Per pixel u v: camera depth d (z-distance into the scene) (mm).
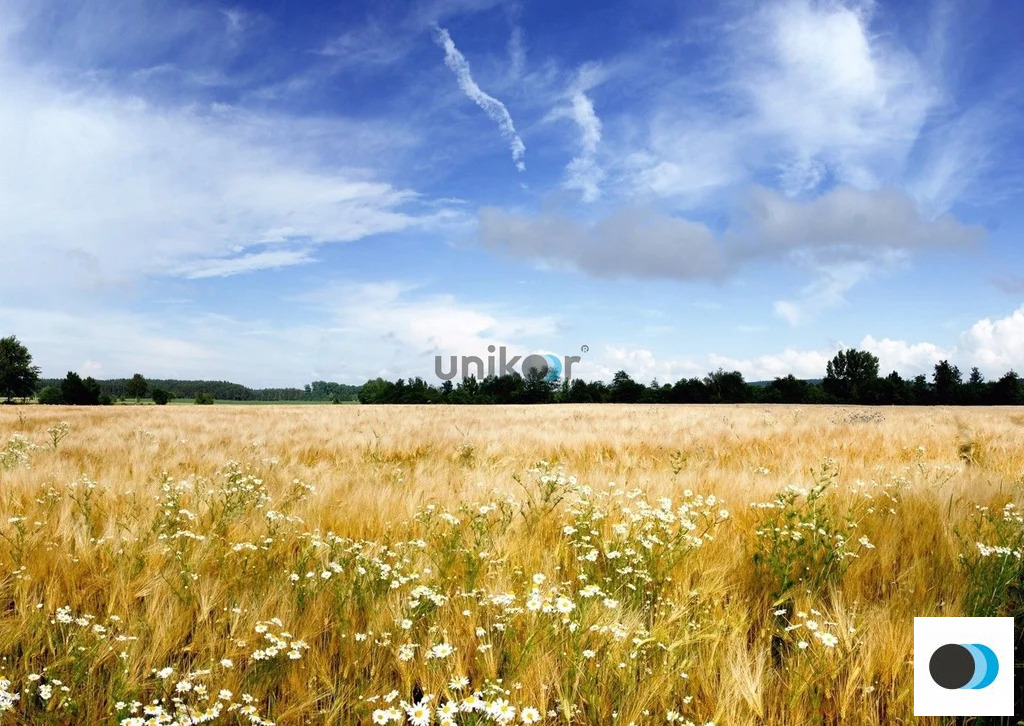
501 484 5809
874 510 4586
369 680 2363
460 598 2971
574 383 101812
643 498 4836
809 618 2807
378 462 8844
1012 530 3672
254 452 9211
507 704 1994
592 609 2609
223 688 2229
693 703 2285
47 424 17469
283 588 3029
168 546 3455
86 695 2184
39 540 3580
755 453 9680
